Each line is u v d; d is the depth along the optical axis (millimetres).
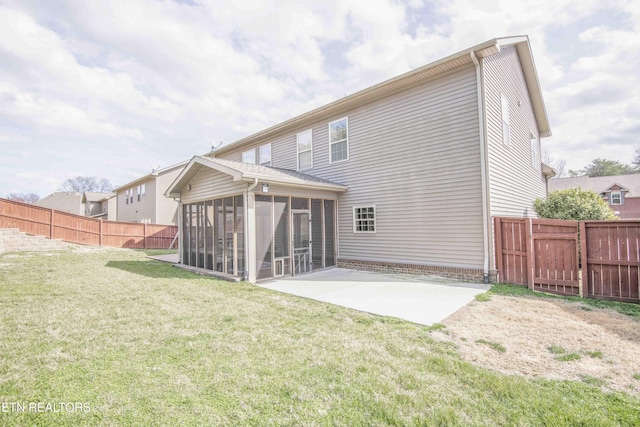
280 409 2500
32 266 9289
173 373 3072
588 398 2621
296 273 9102
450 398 2619
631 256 5574
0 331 4145
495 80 8492
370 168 9781
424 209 8523
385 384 2840
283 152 12820
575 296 6066
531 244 6707
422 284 7375
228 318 4785
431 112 8422
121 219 28875
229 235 8641
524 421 2326
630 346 3666
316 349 3621
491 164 7734
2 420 2355
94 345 3730
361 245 9992
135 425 2316
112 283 7309
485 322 4562
